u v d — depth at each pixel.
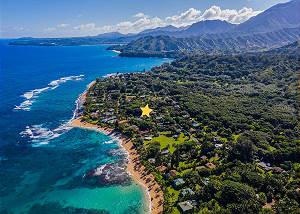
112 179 127.12
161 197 113.44
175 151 137.88
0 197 114.19
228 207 99.50
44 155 147.75
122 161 142.12
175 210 104.06
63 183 124.31
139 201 112.75
